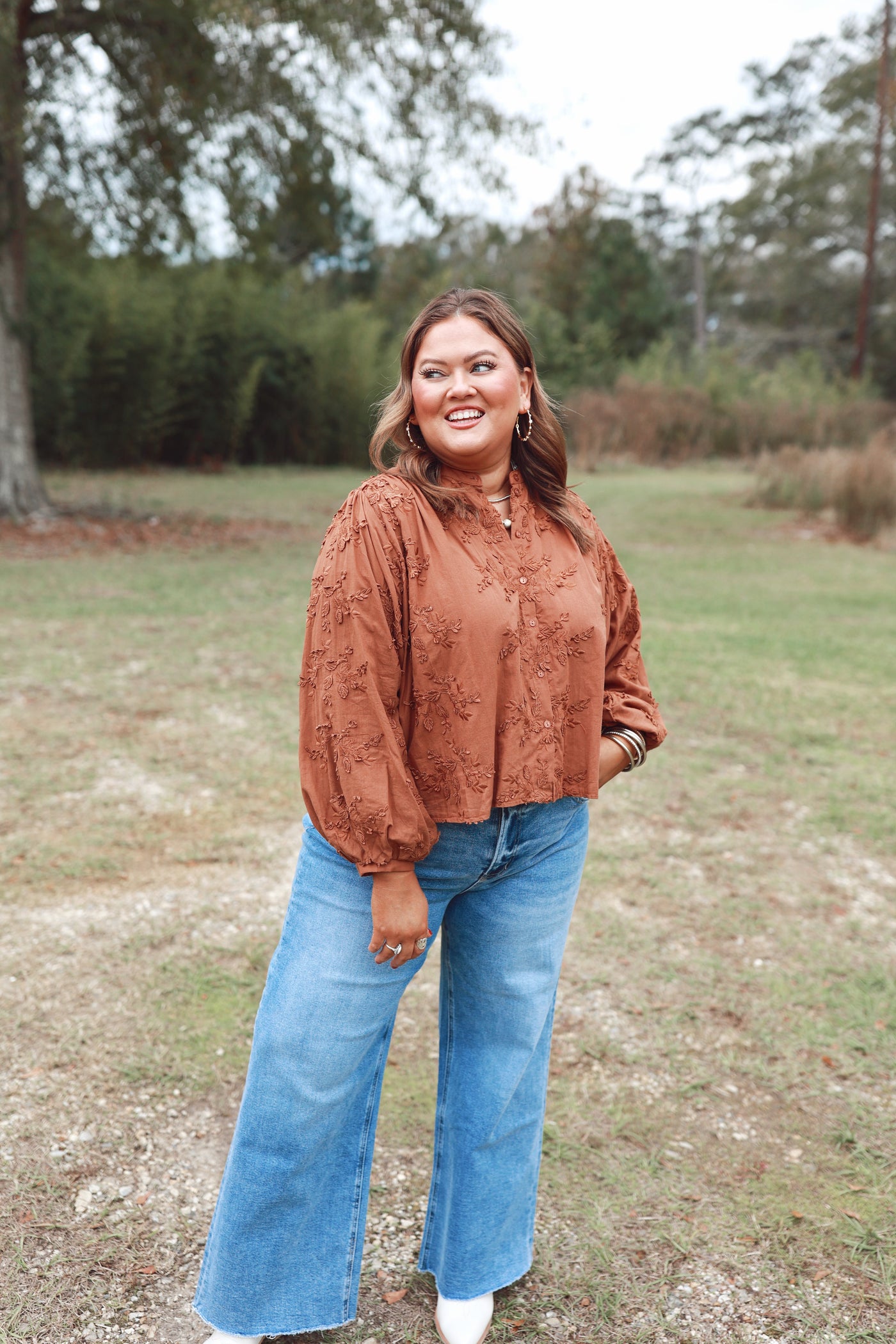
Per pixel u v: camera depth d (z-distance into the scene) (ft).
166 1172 7.04
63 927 10.20
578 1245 6.57
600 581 5.58
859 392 90.84
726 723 18.29
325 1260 5.56
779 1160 7.43
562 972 9.86
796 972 10.03
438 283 95.45
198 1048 8.37
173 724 16.52
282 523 46.01
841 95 140.26
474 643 4.73
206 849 12.12
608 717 5.71
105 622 23.88
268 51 37.27
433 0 36.14
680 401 85.61
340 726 4.64
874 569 37.35
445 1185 5.86
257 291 71.36
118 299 61.36
